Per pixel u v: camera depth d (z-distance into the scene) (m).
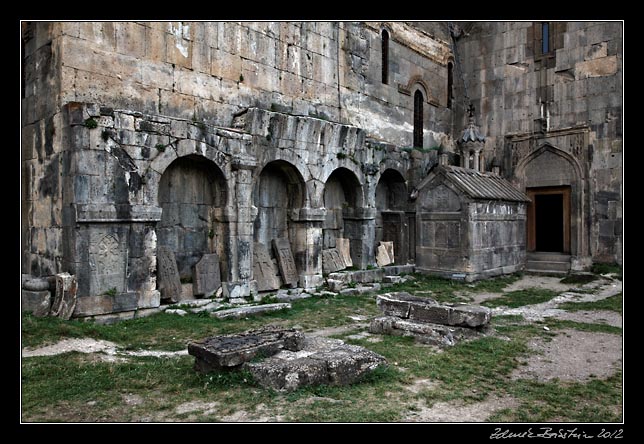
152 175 12.06
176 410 6.04
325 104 18.17
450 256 19.23
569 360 8.70
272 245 16.05
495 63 24.42
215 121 14.44
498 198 19.86
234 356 7.04
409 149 21.17
